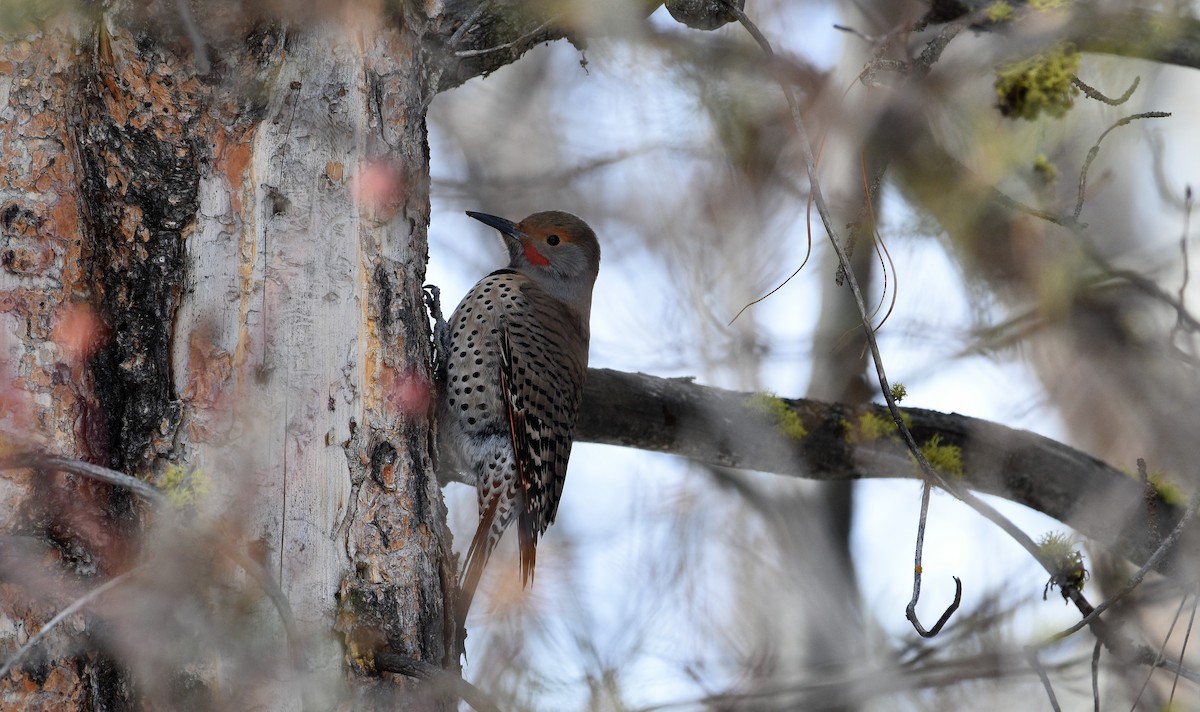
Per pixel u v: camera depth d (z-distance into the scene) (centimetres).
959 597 660
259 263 701
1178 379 1371
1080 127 1306
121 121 685
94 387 653
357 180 736
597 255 1254
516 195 1535
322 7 730
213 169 700
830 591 1359
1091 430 1387
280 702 642
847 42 1273
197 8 696
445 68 869
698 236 1456
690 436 1088
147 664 623
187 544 636
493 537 1094
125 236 677
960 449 1095
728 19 808
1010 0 1005
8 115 656
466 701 647
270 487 678
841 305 1402
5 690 602
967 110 1180
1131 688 1133
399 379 733
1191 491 1252
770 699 1162
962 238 1272
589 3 890
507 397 1098
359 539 695
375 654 670
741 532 1409
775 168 1354
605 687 1052
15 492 618
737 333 1438
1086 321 1387
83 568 623
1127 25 1000
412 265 766
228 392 680
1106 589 1222
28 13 656
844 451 1086
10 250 645
